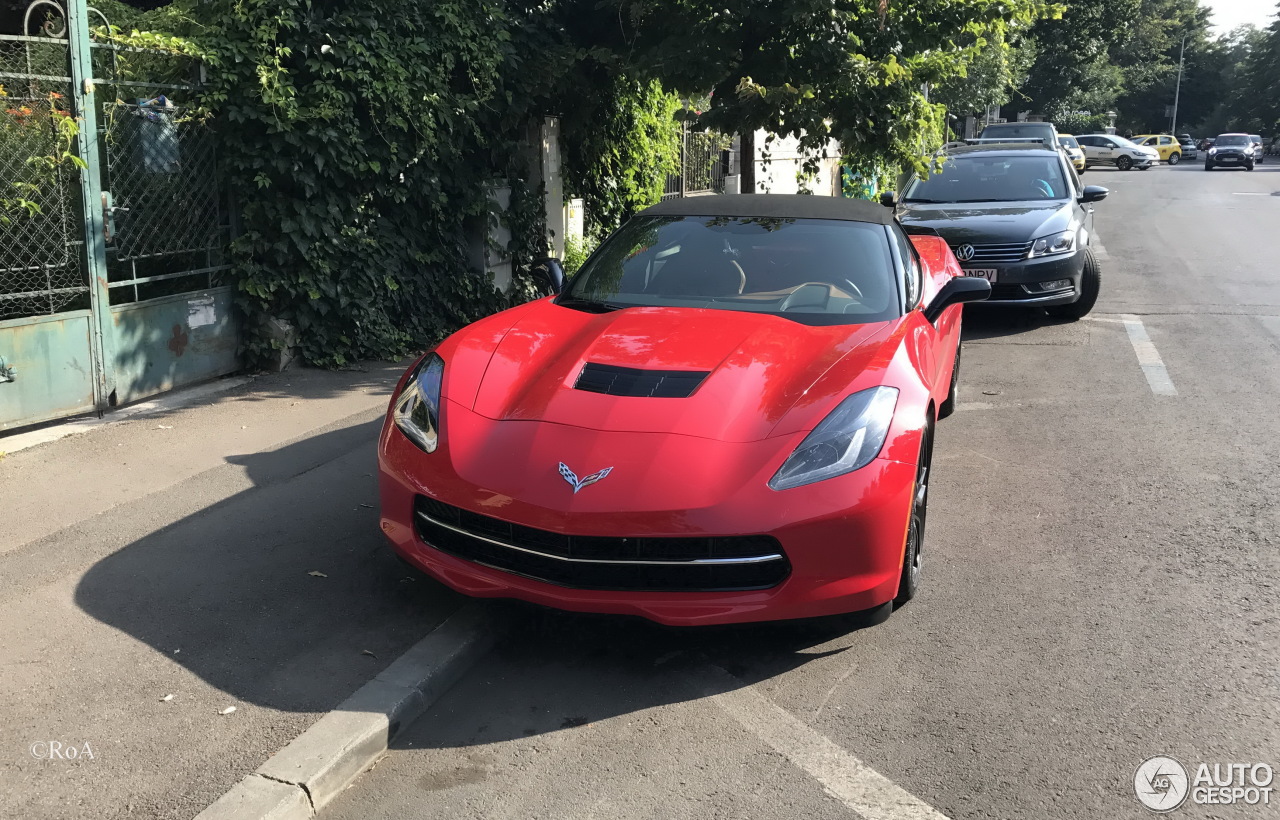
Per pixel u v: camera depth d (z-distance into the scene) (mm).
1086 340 8680
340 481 4824
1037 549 4285
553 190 9617
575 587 3156
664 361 3617
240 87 6254
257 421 5719
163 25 6621
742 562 3090
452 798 2646
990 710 3061
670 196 13164
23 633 3311
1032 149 10531
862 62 8609
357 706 2926
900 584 3580
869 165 9375
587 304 4480
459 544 3365
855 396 3389
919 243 6738
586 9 9219
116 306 5711
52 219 5332
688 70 8547
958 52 9047
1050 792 2660
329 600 3629
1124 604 3766
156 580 3734
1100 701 3102
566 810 2594
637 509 3039
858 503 3145
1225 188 29859
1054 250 8609
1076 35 45406
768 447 3197
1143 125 96500
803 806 2611
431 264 7969
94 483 4676
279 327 6770
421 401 3658
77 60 5266
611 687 3215
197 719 2859
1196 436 5906
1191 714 3029
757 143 15906
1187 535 4426
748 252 4617
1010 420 6293
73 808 2471
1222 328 9086
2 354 5133
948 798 2641
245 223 6609
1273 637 3506
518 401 3496
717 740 2916
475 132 7922
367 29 6812
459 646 3285
